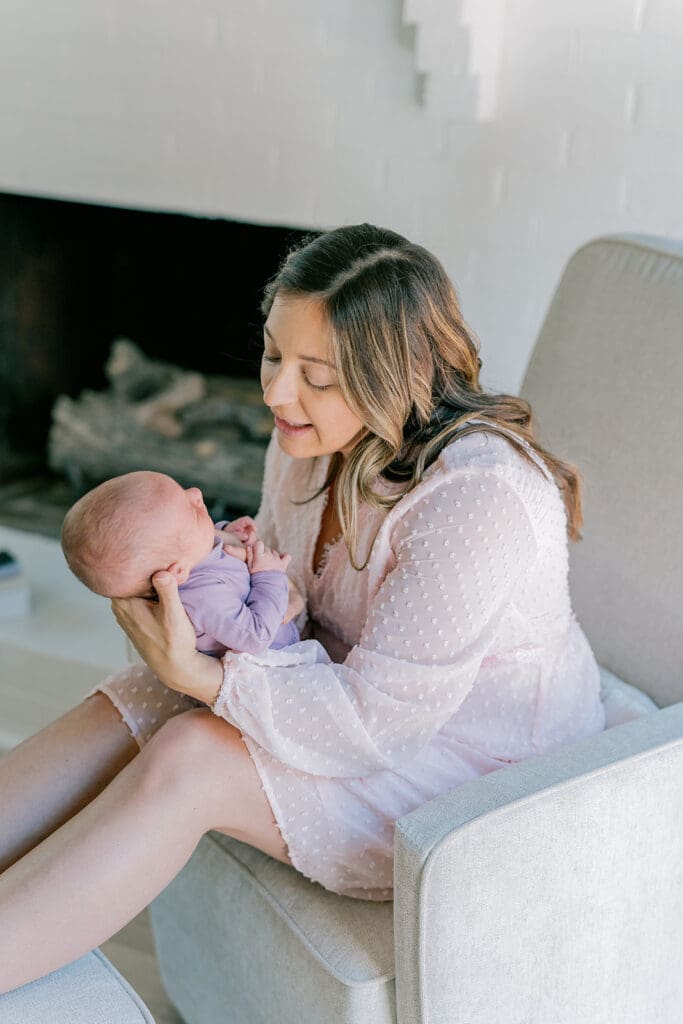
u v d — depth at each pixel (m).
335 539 1.40
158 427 2.57
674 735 1.22
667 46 1.76
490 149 1.93
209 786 1.19
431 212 2.01
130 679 1.36
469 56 1.83
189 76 2.13
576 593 1.62
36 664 2.28
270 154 2.11
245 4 2.04
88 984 1.15
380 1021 1.18
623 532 1.56
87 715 1.35
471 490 1.20
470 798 1.12
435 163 1.98
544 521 1.25
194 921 1.44
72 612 2.40
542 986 1.18
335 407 1.24
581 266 1.64
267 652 1.24
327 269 1.19
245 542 1.33
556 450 1.62
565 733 1.36
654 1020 1.30
